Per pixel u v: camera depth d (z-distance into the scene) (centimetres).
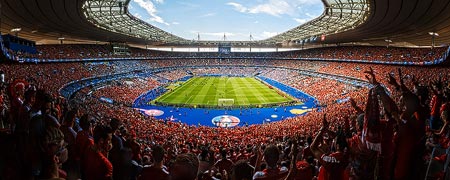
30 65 6131
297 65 11500
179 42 12331
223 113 5569
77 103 3981
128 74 9400
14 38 5297
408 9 4275
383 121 660
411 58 7275
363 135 637
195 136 3002
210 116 5366
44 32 6912
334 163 626
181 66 12600
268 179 589
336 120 3077
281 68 11975
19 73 5069
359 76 7725
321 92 7225
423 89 784
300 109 5891
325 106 5734
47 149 499
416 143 657
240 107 6000
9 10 4250
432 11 4181
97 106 4350
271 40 11806
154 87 8362
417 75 5606
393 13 4659
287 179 589
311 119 3778
